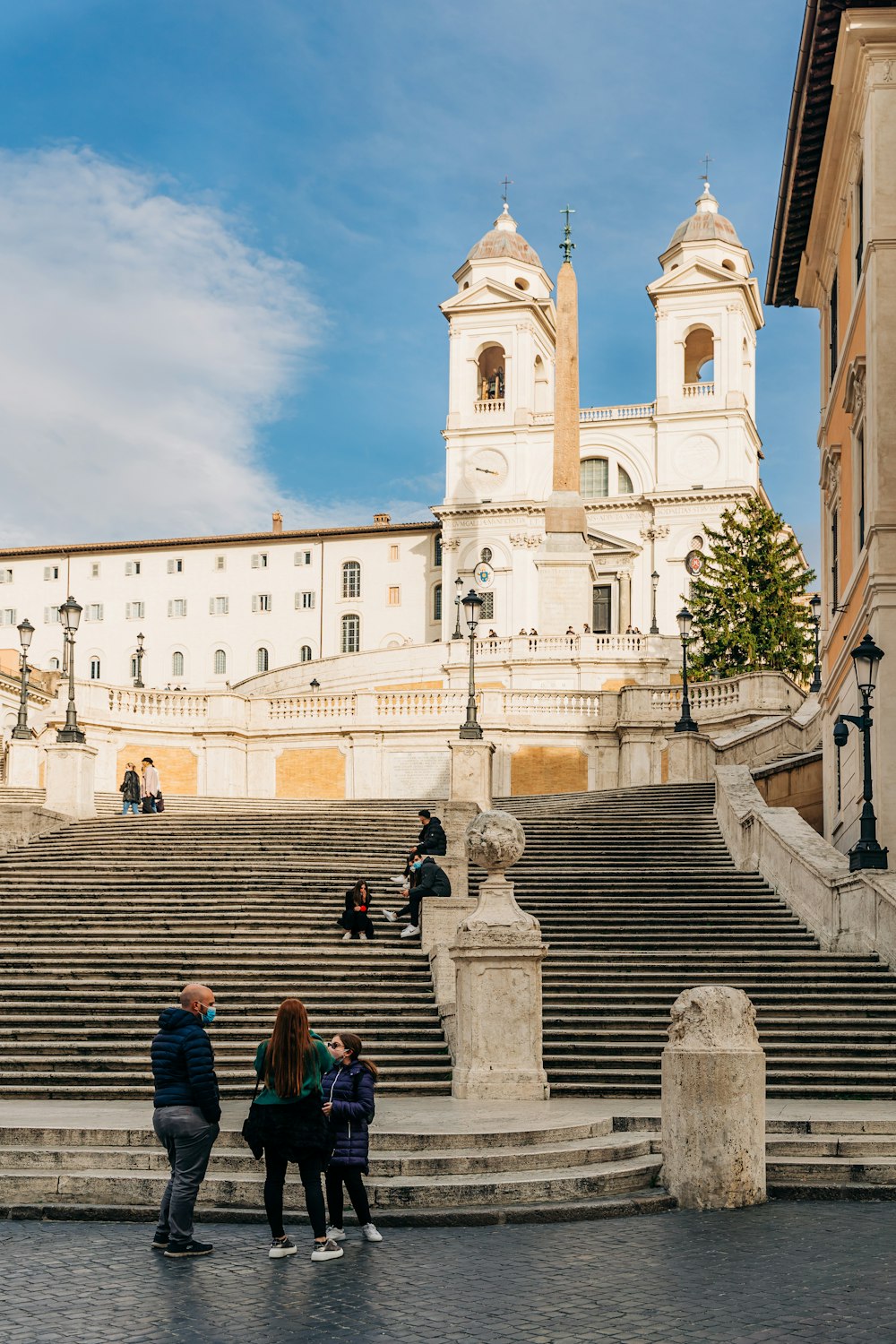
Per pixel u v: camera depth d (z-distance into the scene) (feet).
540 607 240.12
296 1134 35.45
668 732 147.33
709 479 295.48
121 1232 38.29
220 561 338.95
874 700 75.46
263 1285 32.99
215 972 65.62
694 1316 30.17
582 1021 60.44
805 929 73.41
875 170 77.61
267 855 89.61
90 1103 52.70
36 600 348.18
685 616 129.29
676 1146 41.04
